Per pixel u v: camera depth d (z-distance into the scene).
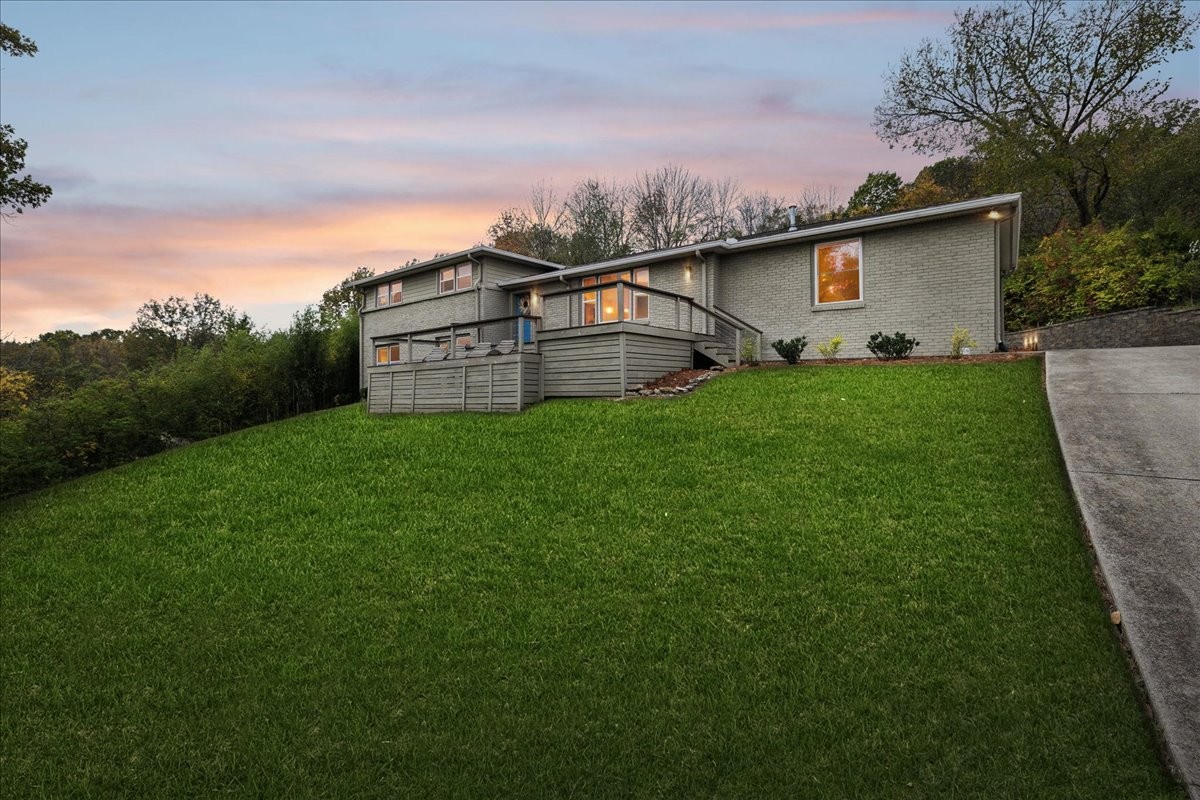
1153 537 4.64
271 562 6.27
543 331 14.22
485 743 3.32
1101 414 7.59
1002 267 18.67
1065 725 3.09
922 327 14.84
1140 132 24.95
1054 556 4.80
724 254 17.92
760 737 3.20
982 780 2.79
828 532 5.67
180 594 5.70
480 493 7.80
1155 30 23.69
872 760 2.97
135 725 3.72
